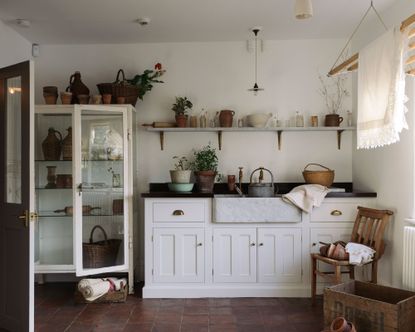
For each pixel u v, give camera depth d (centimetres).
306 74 408
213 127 396
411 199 296
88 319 309
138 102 412
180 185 378
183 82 412
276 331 285
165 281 357
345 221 355
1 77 286
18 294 276
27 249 268
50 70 411
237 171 409
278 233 355
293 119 407
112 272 386
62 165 375
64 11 331
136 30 377
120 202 375
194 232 356
